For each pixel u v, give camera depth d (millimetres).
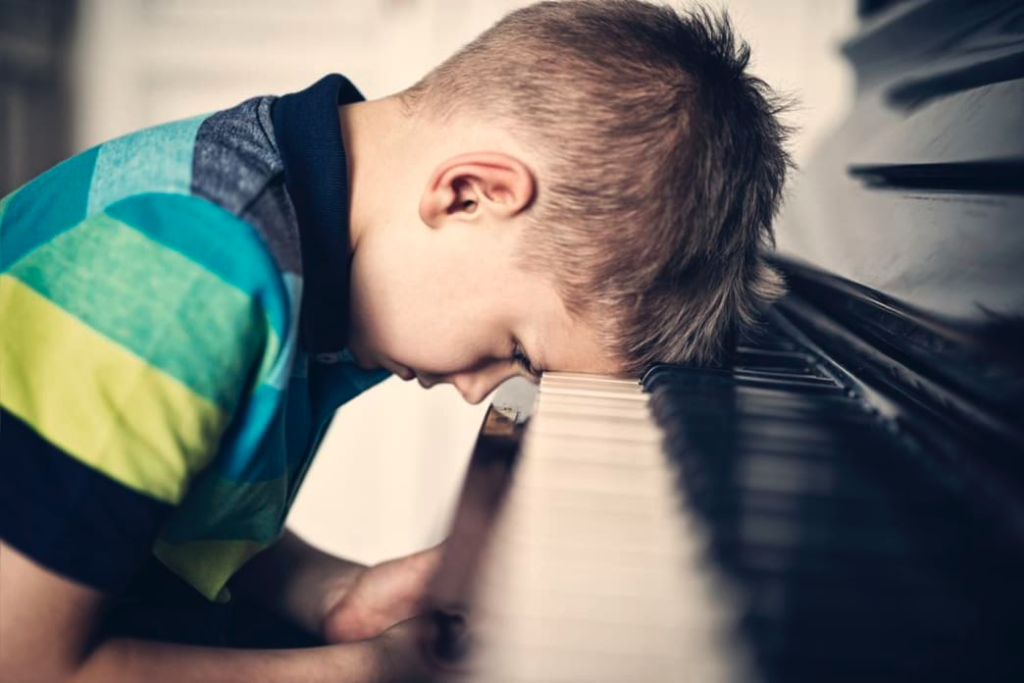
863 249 835
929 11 921
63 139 2100
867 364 646
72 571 604
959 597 321
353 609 967
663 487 434
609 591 335
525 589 334
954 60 848
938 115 849
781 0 1821
